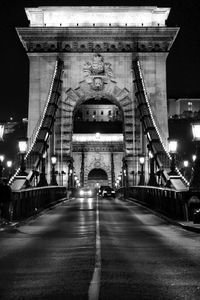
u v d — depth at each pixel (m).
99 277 10.66
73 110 69.81
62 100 69.00
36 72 69.69
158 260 13.30
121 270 11.62
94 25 71.00
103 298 8.68
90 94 70.25
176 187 32.47
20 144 32.88
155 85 69.56
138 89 65.62
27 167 46.72
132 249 15.71
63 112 68.81
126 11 72.12
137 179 66.75
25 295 9.02
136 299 8.66
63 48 69.94
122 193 72.56
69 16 72.19
